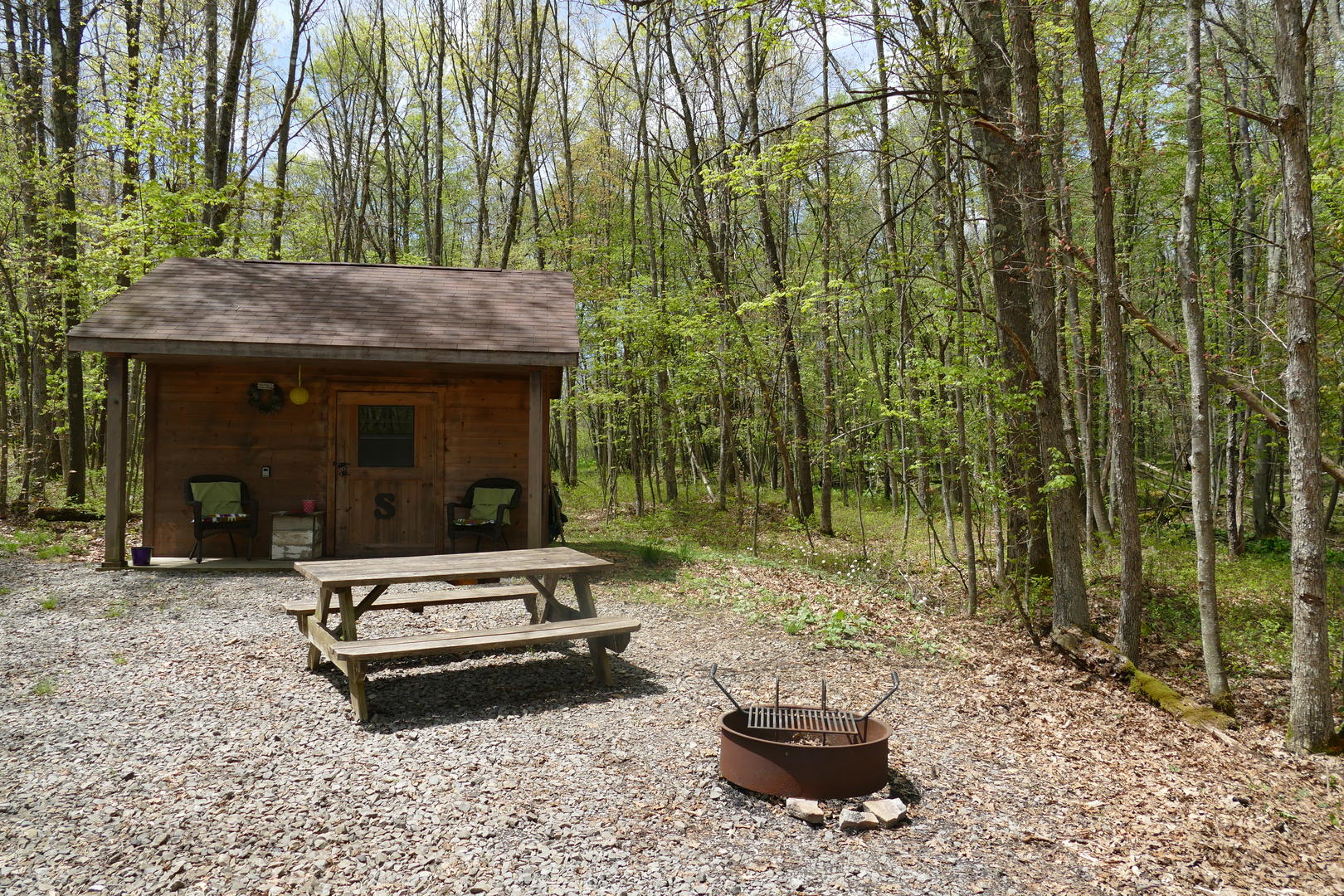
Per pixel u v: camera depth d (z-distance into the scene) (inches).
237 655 241.0
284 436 422.6
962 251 358.3
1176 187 546.3
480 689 220.4
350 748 174.7
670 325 612.7
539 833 140.6
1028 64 315.0
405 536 431.5
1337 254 370.0
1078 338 490.3
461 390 437.1
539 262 891.4
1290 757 242.8
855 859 139.7
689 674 244.2
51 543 429.1
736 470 757.9
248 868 126.0
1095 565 473.7
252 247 677.3
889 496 1000.9
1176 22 448.5
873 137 411.5
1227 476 603.8
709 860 135.4
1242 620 405.1
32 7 587.8
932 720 223.9
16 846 130.0
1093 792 185.6
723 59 644.1
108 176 661.3
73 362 539.5
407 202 1147.3
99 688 209.8
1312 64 463.2
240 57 598.2
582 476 1167.6
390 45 1007.6
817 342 725.9
